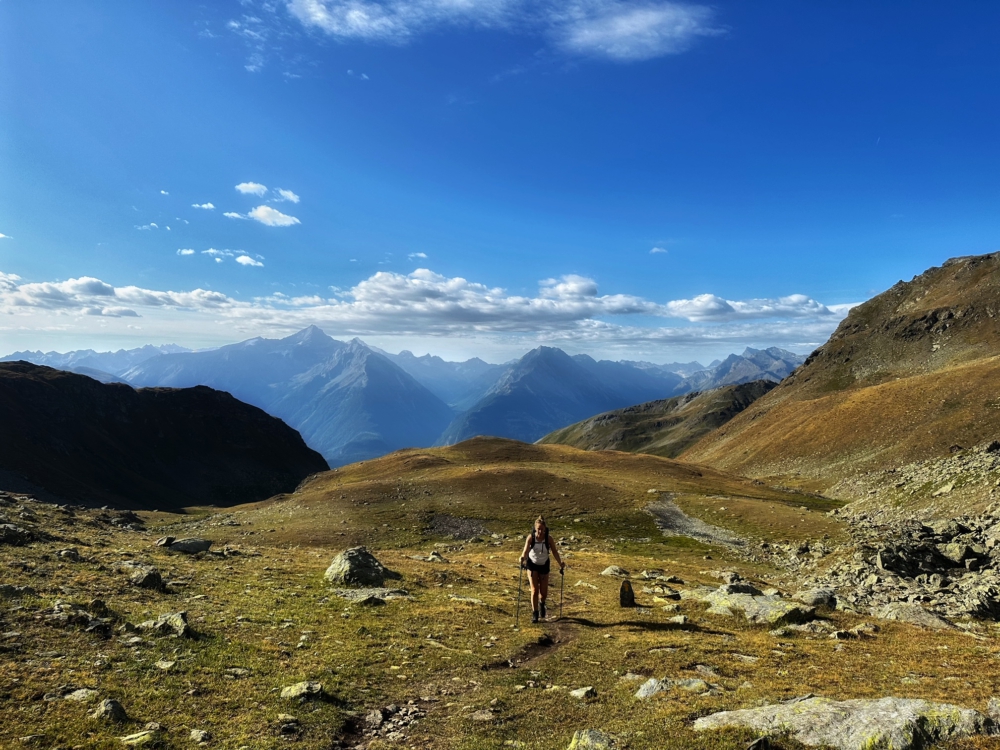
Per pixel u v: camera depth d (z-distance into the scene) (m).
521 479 95.81
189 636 15.03
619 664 14.70
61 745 8.98
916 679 12.84
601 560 42.03
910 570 36.41
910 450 122.62
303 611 19.16
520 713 11.66
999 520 43.12
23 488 191.25
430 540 67.31
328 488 101.94
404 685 13.28
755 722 9.53
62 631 13.86
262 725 10.56
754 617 20.62
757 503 83.81
